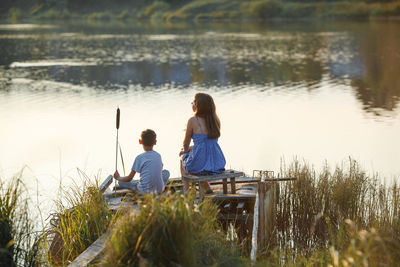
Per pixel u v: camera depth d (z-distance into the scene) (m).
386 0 74.38
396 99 17.17
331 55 30.69
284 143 12.16
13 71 26.42
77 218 6.17
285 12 77.12
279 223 7.54
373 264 4.69
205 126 7.05
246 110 16.02
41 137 13.11
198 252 4.72
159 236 4.54
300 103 16.98
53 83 22.27
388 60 27.31
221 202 7.18
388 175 9.52
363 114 15.07
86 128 14.05
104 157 11.37
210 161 7.07
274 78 22.64
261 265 5.26
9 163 10.86
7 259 5.01
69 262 5.58
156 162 6.71
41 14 106.25
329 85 20.45
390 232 5.92
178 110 16.14
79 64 29.19
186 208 4.64
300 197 7.54
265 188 6.53
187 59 30.66
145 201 4.89
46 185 9.22
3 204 5.14
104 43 42.97
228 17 81.81
